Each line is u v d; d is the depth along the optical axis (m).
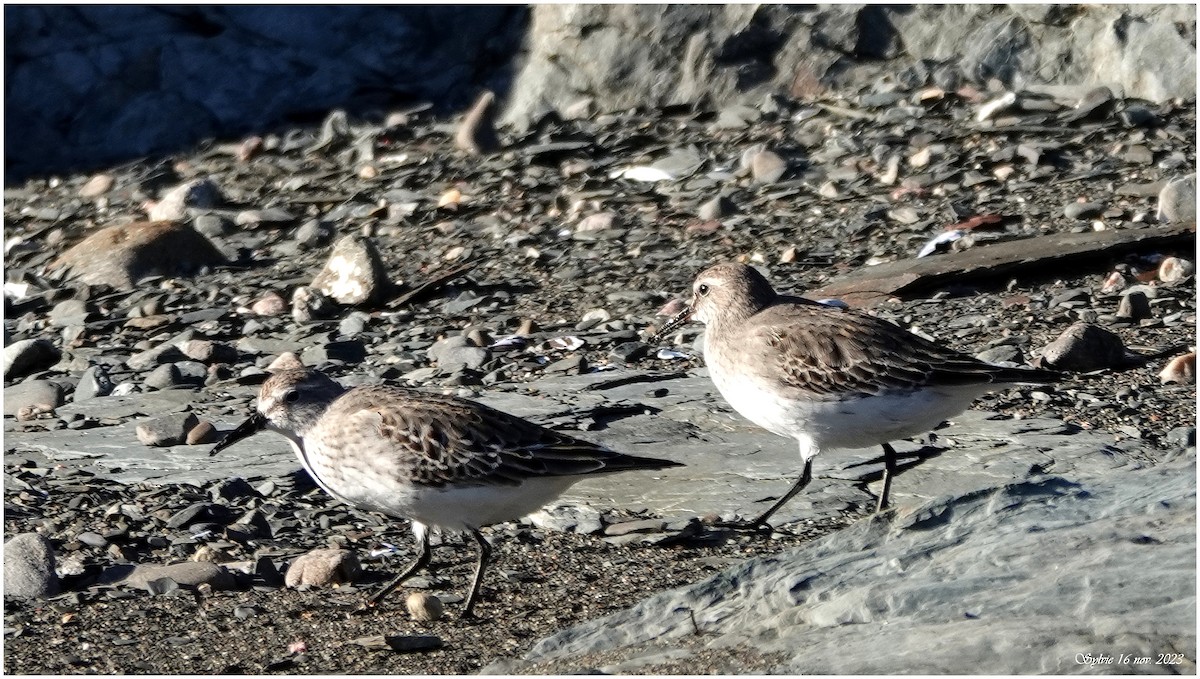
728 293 10.12
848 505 9.98
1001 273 14.99
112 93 25.97
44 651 7.98
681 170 20.58
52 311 16.77
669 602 7.91
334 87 25.84
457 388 13.08
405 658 7.85
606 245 17.80
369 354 14.48
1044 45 22.30
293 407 9.00
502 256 17.75
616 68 24.41
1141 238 15.38
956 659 6.48
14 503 10.41
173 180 23.38
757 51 23.89
